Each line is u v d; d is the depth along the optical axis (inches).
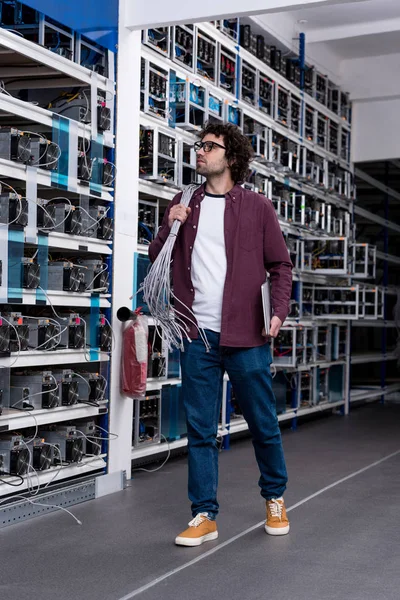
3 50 153.1
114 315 171.5
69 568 116.0
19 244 142.5
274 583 109.2
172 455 216.4
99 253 172.1
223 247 127.6
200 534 128.0
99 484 165.8
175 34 207.6
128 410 176.6
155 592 105.4
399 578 111.9
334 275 298.2
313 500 162.4
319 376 307.0
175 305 130.1
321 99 312.5
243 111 242.7
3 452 144.2
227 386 230.8
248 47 248.7
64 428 160.1
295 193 281.4
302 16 288.5
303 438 259.1
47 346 150.6
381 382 385.4
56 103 165.8
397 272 452.8
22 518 144.2
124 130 174.2
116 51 171.9
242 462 211.2
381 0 276.5
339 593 105.1
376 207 413.7
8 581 110.0
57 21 155.0
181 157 206.8
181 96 209.5
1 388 141.3
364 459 216.2
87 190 161.6
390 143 337.1
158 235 133.0
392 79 329.1
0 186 145.5
